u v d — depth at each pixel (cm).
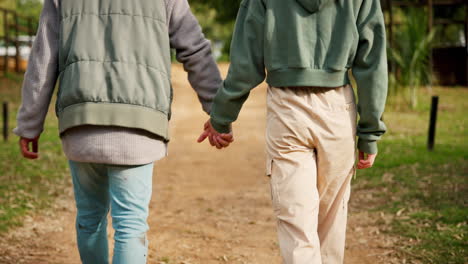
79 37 320
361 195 749
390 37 1900
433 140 1034
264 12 317
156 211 696
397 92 1773
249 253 529
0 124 1502
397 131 1311
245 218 662
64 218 638
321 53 310
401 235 561
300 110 315
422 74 1814
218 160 1072
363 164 336
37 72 328
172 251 530
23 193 731
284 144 318
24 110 334
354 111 324
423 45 1769
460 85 2439
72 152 321
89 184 339
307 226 312
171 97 342
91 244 348
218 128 346
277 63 313
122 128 317
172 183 871
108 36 322
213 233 596
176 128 1560
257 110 1969
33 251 512
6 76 2752
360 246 541
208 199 764
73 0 325
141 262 319
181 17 348
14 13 3042
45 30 329
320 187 330
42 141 1199
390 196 728
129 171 321
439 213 624
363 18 312
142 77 321
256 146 1231
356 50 314
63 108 321
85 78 315
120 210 322
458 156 965
